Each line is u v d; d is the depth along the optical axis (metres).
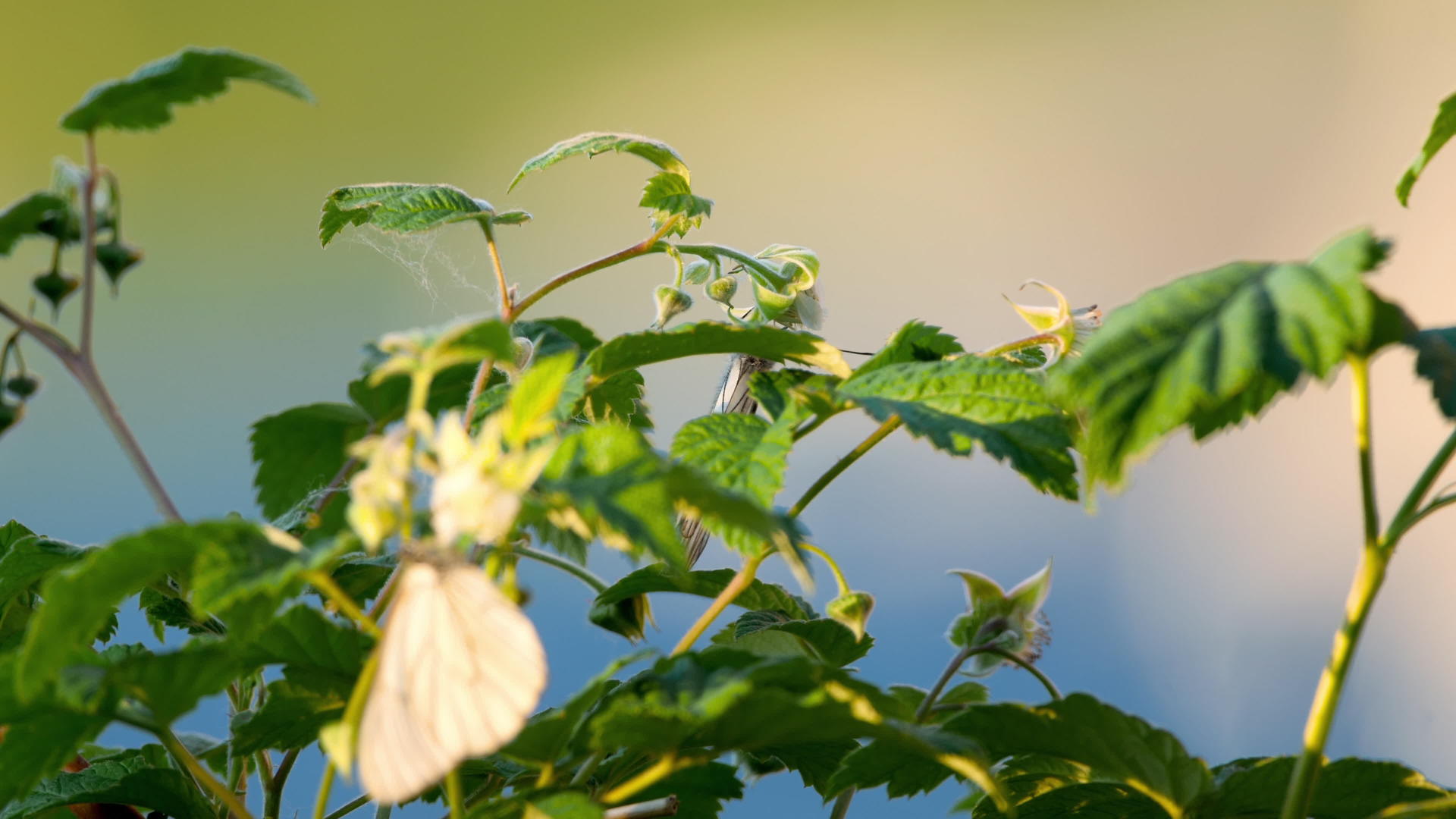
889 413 1.24
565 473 1.18
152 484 1.21
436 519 1.16
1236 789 1.24
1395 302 1.20
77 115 1.21
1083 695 1.22
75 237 1.22
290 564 1.17
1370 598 1.21
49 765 1.21
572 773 1.25
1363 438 1.21
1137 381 1.18
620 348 1.26
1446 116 1.25
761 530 1.17
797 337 1.26
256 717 1.23
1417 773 1.24
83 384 1.21
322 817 1.20
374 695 1.16
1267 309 1.18
